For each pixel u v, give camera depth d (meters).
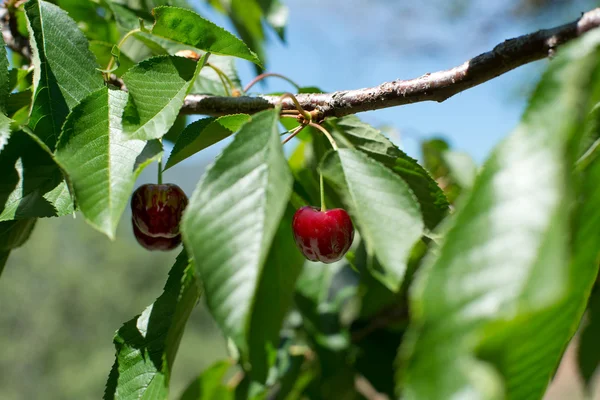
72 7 0.54
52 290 6.84
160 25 0.41
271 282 0.46
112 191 0.36
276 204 0.33
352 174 0.40
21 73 0.46
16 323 6.64
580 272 0.30
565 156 0.24
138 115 0.38
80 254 7.33
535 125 0.25
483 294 0.23
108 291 7.11
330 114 0.43
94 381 6.45
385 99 0.42
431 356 0.22
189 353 6.20
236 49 0.42
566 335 0.30
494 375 0.21
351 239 0.42
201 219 0.33
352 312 0.60
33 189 0.39
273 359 0.47
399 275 0.38
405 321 0.58
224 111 0.46
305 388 0.58
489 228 0.24
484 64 0.39
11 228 0.44
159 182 0.44
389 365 0.58
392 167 0.44
